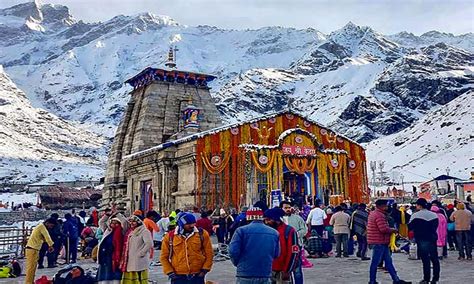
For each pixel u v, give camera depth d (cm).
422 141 11612
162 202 3138
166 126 4150
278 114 3241
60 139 17275
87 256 2069
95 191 7219
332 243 2130
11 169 11438
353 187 3356
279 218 854
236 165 3003
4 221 5134
